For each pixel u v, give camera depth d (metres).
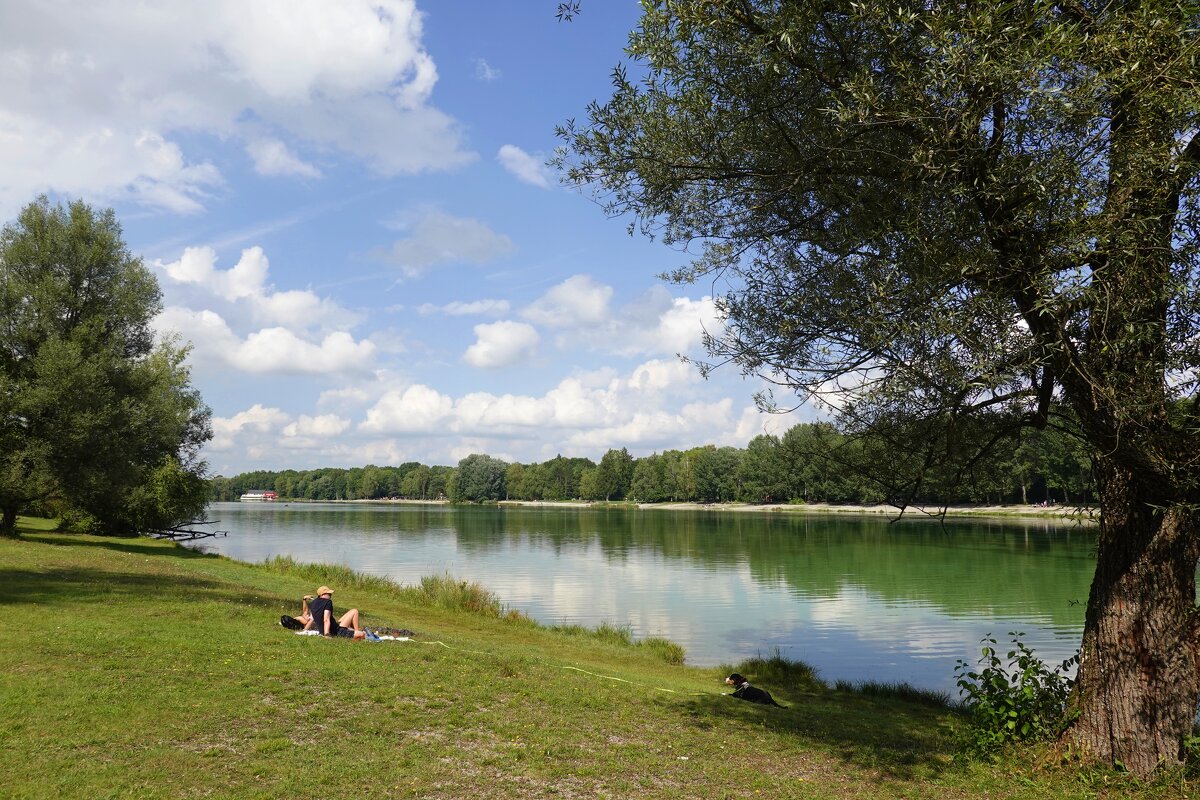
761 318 8.10
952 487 8.93
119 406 30.95
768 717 10.78
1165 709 7.57
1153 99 5.93
